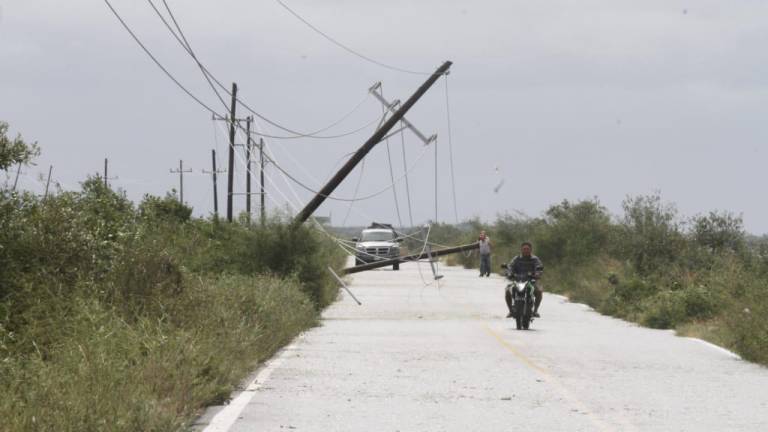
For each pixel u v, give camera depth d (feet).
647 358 79.77
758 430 47.73
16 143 70.44
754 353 77.36
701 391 60.90
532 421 50.01
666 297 117.50
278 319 91.40
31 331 59.98
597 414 52.21
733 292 116.88
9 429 38.45
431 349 85.97
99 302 70.69
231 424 48.60
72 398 42.45
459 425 48.78
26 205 77.15
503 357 79.87
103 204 104.27
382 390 60.64
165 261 82.07
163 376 52.75
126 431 41.45
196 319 73.61
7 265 70.33
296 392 59.62
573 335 101.65
